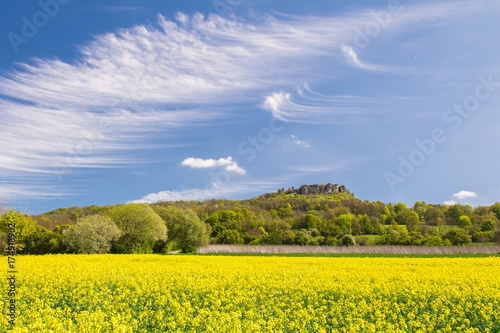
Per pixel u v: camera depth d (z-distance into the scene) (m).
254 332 8.91
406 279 17.23
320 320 10.54
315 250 50.16
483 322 10.98
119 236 45.69
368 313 11.69
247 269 20.83
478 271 20.14
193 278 16.81
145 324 10.13
